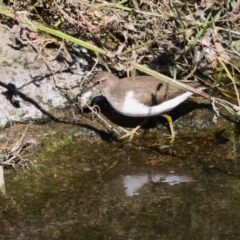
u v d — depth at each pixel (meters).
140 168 10.76
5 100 11.59
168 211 9.59
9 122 11.44
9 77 11.88
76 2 12.07
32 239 8.86
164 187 10.21
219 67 13.05
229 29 12.16
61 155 10.98
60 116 11.84
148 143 11.57
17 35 11.68
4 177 10.33
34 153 10.96
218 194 10.04
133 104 11.46
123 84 11.62
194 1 13.48
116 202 9.79
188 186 10.24
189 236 9.01
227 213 9.56
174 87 11.59
